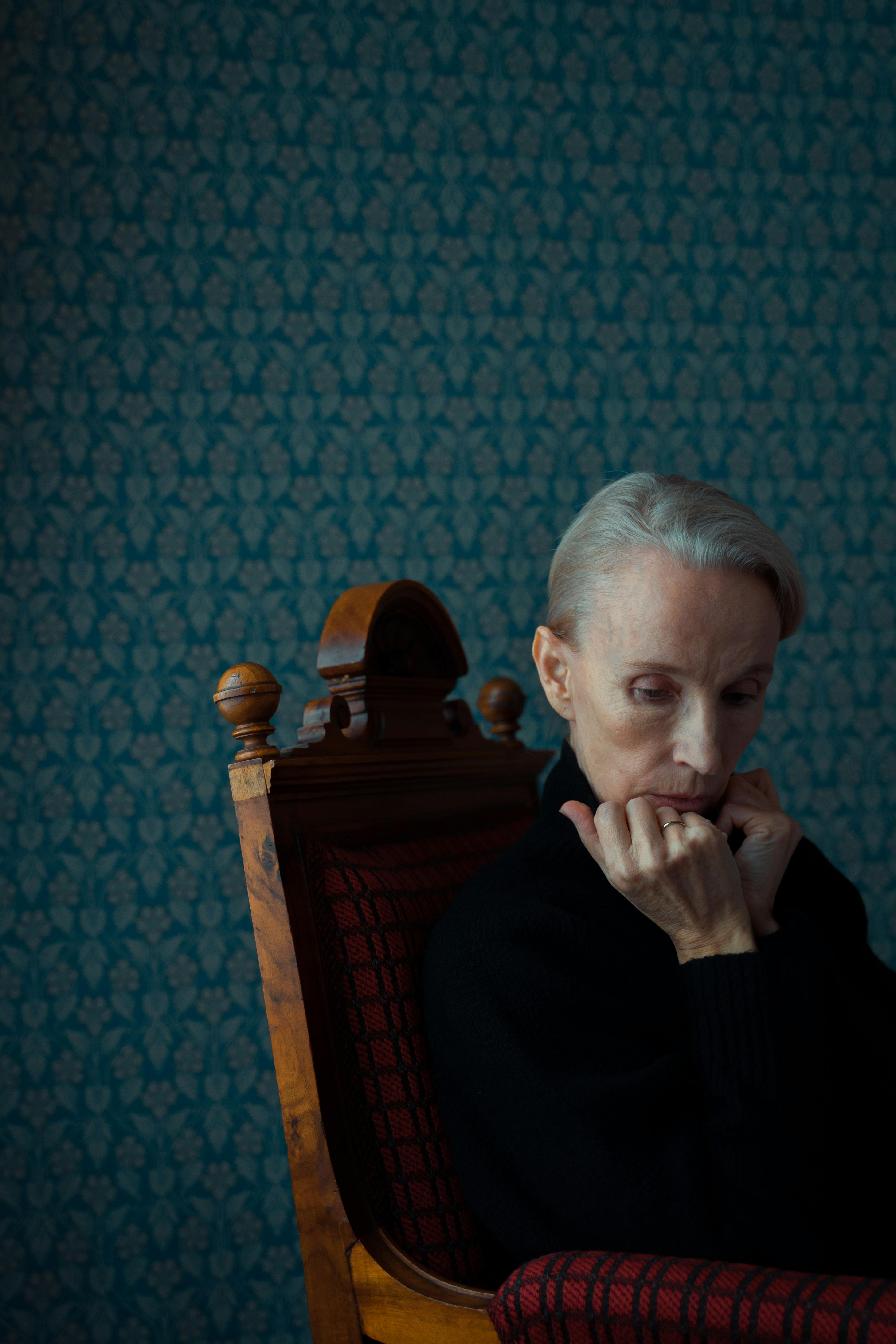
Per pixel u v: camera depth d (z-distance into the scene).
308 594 1.97
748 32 2.21
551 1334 0.59
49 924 1.82
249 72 2.01
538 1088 0.70
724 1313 0.54
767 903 0.81
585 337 2.11
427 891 0.91
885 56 2.22
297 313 2.00
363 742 0.92
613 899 0.83
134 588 1.91
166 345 1.95
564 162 2.12
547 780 0.91
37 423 1.90
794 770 2.12
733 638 0.74
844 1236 0.68
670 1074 0.70
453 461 2.04
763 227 2.19
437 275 2.06
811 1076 0.70
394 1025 0.80
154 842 1.86
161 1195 1.80
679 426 2.13
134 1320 1.77
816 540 2.17
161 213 1.97
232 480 1.96
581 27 2.14
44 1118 1.79
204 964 1.85
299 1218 0.75
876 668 2.17
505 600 2.04
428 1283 0.73
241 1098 1.83
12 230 1.92
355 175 2.04
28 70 1.94
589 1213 0.66
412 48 2.08
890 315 2.21
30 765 1.85
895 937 2.11
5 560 1.87
